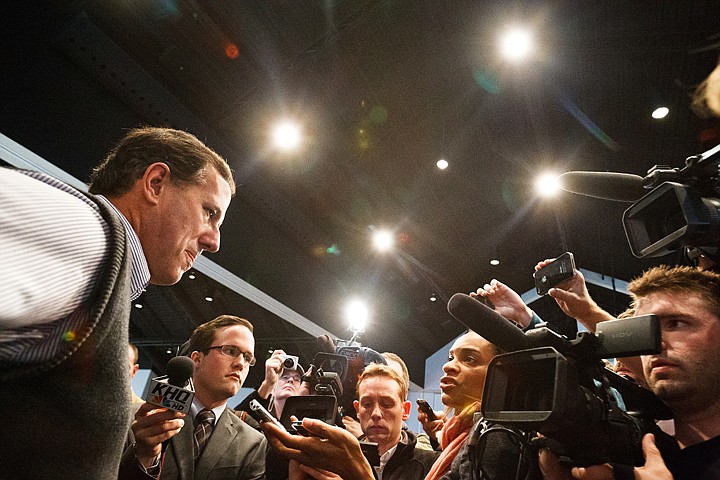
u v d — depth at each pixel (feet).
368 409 5.95
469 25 13.30
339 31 13.37
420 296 25.54
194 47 12.92
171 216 2.95
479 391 5.10
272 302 17.98
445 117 16.31
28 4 10.77
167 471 5.33
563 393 2.51
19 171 2.03
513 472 3.40
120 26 12.19
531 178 17.99
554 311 22.18
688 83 12.28
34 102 10.75
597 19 11.89
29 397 1.86
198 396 6.25
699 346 3.00
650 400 3.20
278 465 4.22
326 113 15.66
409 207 20.42
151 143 3.07
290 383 7.82
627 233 3.43
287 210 18.22
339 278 20.84
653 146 14.92
